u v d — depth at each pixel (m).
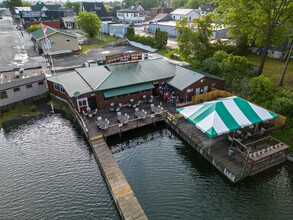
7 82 31.64
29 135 26.89
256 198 17.98
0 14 160.62
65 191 18.92
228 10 38.31
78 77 33.03
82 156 23.27
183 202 17.64
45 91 36.38
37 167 21.70
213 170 21.27
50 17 98.06
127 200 17.06
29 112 32.16
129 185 18.88
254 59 48.19
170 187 19.16
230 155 21.45
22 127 28.52
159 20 93.25
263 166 20.39
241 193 18.52
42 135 26.88
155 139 26.22
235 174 19.12
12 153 23.78
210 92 31.80
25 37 78.25
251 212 16.75
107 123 26.12
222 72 35.69
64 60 53.84
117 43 70.38
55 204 17.70
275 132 24.86
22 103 33.78
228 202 17.66
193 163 22.25
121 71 32.53
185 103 30.91
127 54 33.56
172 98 31.97
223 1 36.59
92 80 31.06
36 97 35.41
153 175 20.58
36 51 61.50
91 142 23.91
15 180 20.14
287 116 25.45
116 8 139.88
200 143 23.70
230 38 61.88
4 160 22.73
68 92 28.66
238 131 24.30
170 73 34.28
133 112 29.62
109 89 29.53
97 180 20.12
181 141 25.83
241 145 22.00
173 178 20.20
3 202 17.95
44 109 33.06
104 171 20.02
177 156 23.28
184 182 19.73
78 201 17.97
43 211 17.12
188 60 44.84
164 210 16.92
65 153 23.72
